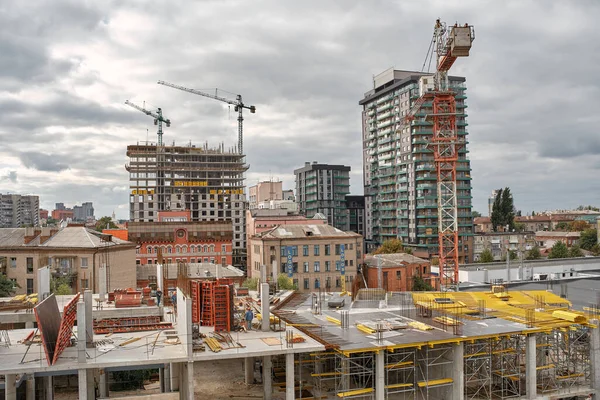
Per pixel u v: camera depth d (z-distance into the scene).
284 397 47.84
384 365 45.06
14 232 99.38
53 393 52.44
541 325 50.47
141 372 57.84
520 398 48.78
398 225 186.38
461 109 180.38
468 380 49.53
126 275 99.94
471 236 175.25
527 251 178.62
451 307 57.34
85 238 94.56
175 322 52.81
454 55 111.81
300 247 116.50
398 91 187.00
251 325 49.84
